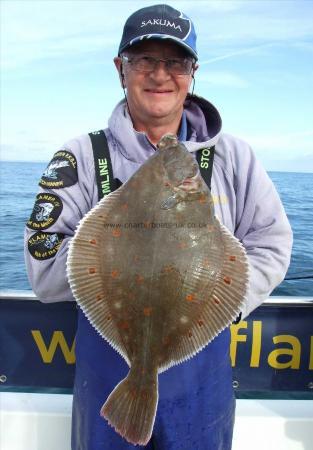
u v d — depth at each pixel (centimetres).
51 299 90
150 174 78
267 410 116
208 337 76
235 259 76
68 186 91
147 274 74
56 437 113
